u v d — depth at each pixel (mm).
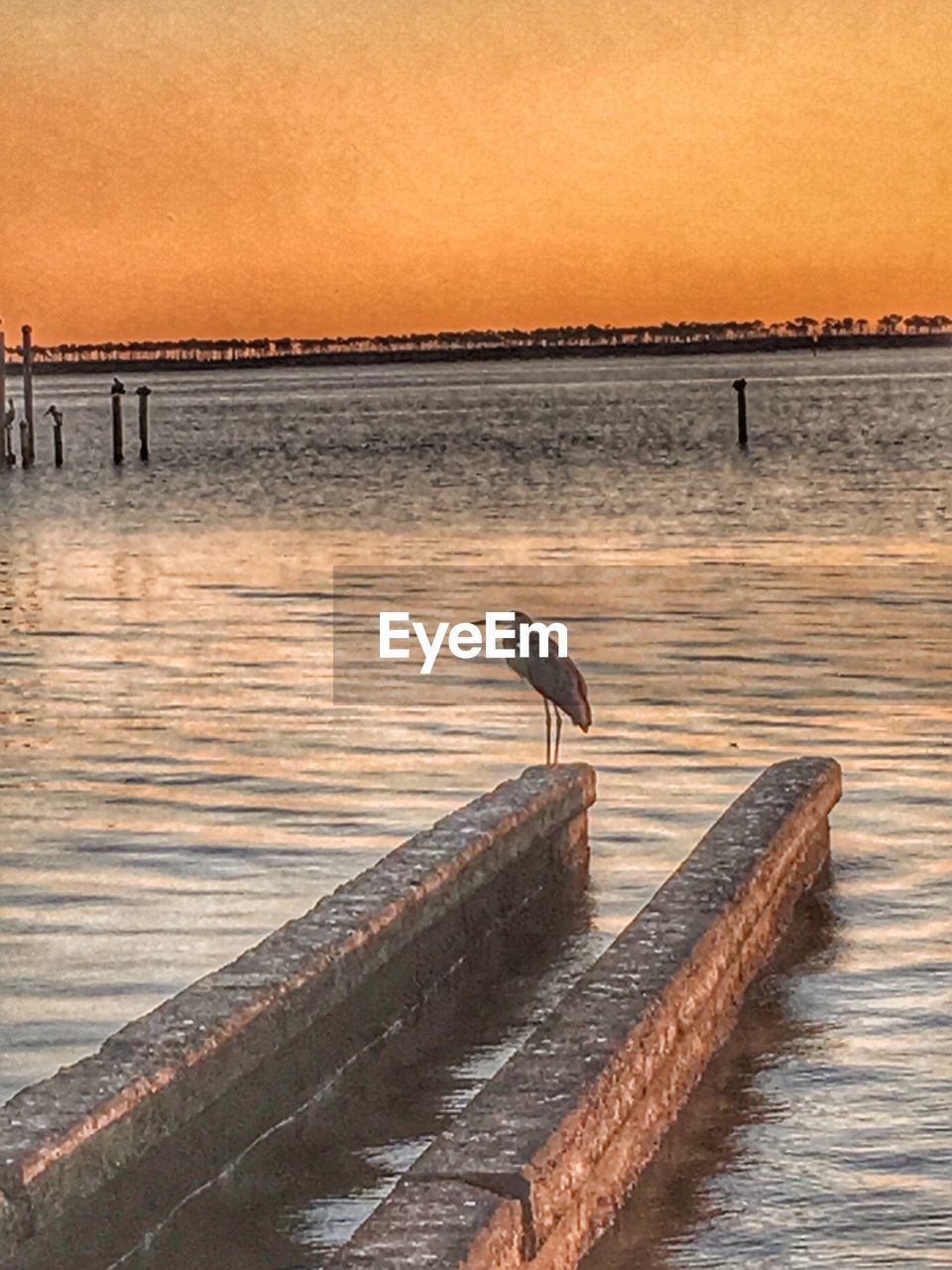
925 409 99188
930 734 14508
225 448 78312
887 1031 7891
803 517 36531
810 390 140125
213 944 9297
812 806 10102
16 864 10859
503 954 9117
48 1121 5664
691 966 7340
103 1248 5730
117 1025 8125
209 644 20578
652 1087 6672
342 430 96750
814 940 9172
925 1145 6727
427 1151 5613
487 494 46219
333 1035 7312
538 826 9836
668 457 60719
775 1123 6949
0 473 61469
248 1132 6617
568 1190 5691
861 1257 5898
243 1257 5980
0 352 62938
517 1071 6219
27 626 22375
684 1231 6090
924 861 10625
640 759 13836
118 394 66188
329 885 10406
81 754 14305
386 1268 4914
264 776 13430
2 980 8711
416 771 13570
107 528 38594
